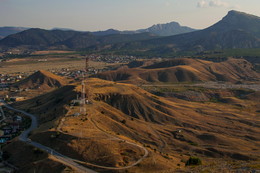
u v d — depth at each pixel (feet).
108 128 558.15
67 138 442.50
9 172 396.78
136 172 367.25
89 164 380.17
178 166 403.54
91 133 468.75
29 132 546.67
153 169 379.55
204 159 504.84
